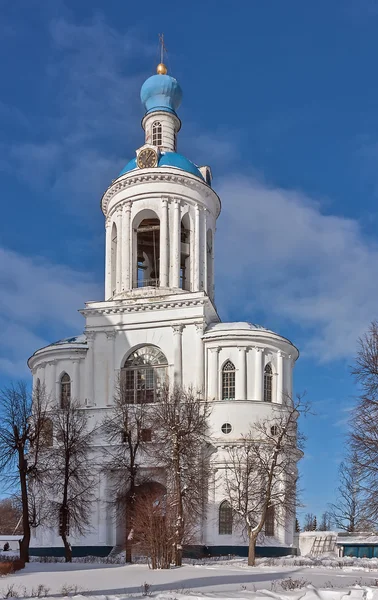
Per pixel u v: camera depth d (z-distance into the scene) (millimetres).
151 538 47875
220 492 65938
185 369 70625
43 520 64062
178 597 28484
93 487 64875
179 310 72000
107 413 70625
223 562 56031
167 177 78000
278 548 65500
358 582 36781
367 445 43500
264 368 70812
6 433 58250
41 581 38531
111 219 80875
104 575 41938
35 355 75688
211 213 82438
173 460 55719
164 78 85875
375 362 45156
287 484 62438
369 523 43656
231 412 67938
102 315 73500
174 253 76438
